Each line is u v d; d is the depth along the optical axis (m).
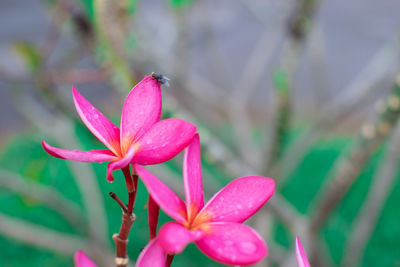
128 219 0.40
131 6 0.73
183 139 0.39
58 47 3.17
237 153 1.28
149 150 0.39
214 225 0.39
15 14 7.03
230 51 6.25
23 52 0.84
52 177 2.32
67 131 1.34
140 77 0.77
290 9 0.92
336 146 3.56
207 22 1.47
